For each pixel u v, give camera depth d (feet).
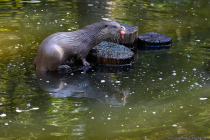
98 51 37.17
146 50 41.01
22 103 25.45
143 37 42.96
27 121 22.65
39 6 57.16
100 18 50.75
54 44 32.76
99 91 28.53
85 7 57.41
